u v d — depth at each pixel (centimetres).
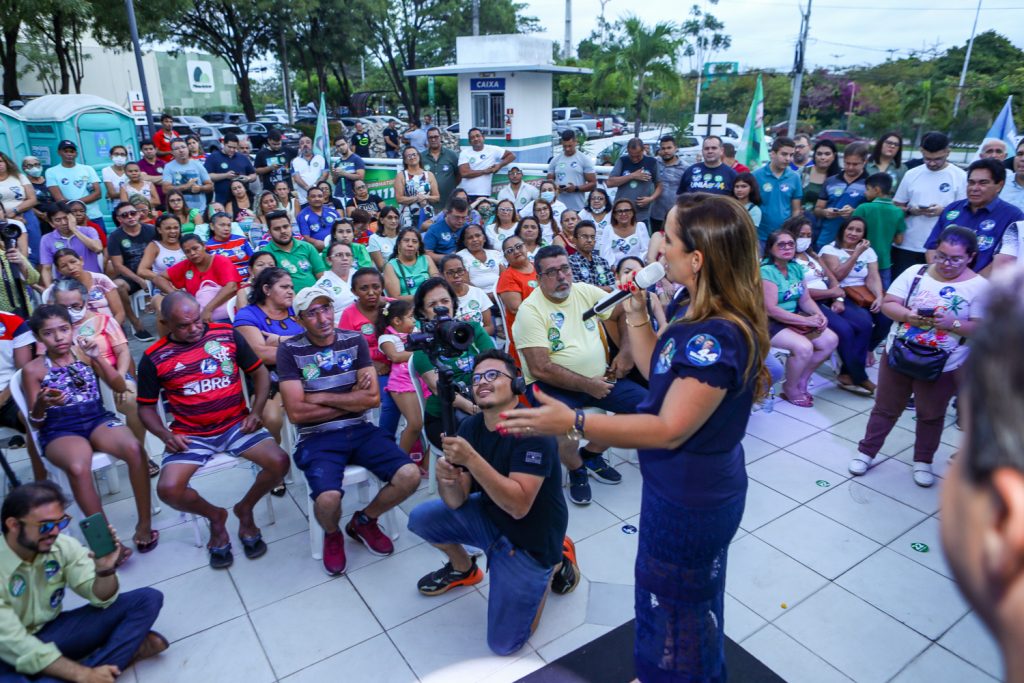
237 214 771
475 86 1310
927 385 377
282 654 282
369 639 289
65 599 316
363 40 2586
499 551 272
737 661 271
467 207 624
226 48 2427
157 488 321
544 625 293
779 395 521
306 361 339
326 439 338
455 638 289
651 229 765
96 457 342
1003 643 48
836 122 3186
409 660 277
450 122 3303
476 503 279
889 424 398
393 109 4047
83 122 972
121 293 632
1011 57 4072
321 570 334
